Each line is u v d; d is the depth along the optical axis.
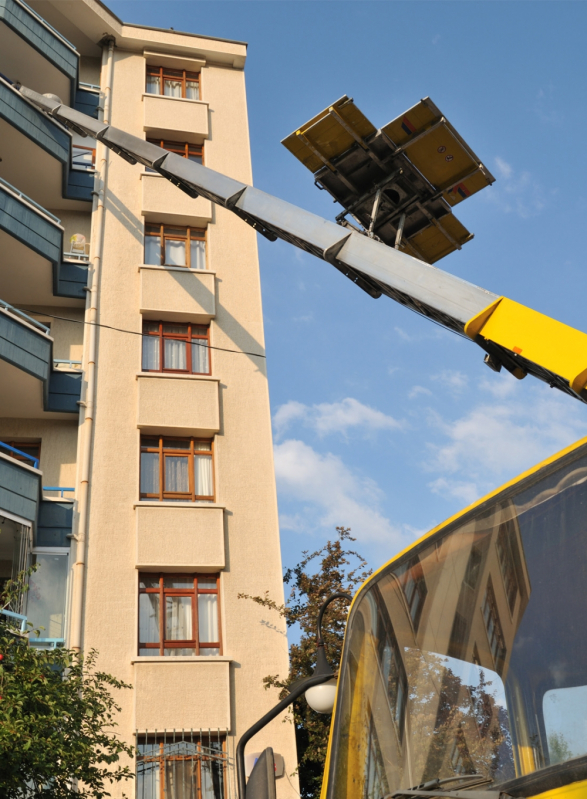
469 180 7.94
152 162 11.99
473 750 3.03
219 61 23.55
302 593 15.95
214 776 14.24
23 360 16.06
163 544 16.00
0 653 9.83
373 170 8.02
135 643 15.01
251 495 17.12
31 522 14.78
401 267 6.82
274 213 8.82
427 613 3.59
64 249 19.58
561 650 2.91
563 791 2.60
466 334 5.11
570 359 4.59
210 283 19.39
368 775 3.38
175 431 17.48
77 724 9.97
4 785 8.92
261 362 18.84
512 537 3.35
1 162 19.08
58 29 22.41
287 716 14.80
